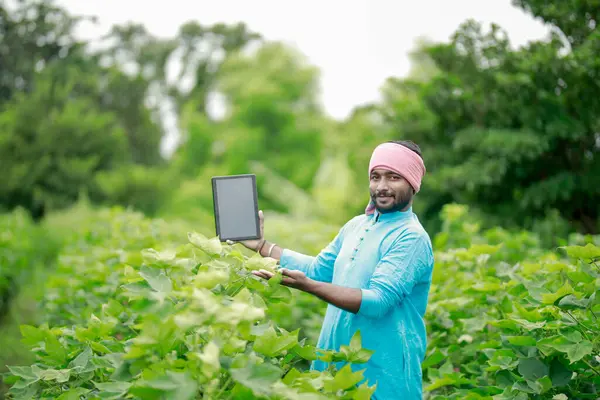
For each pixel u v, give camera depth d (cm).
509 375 325
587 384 318
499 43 1173
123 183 2516
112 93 3603
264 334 238
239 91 3700
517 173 1163
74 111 2661
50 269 910
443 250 645
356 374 225
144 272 241
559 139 1117
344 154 2572
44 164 2448
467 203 1212
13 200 2467
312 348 261
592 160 1125
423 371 399
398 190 312
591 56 985
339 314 312
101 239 672
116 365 233
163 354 219
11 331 680
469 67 1170
